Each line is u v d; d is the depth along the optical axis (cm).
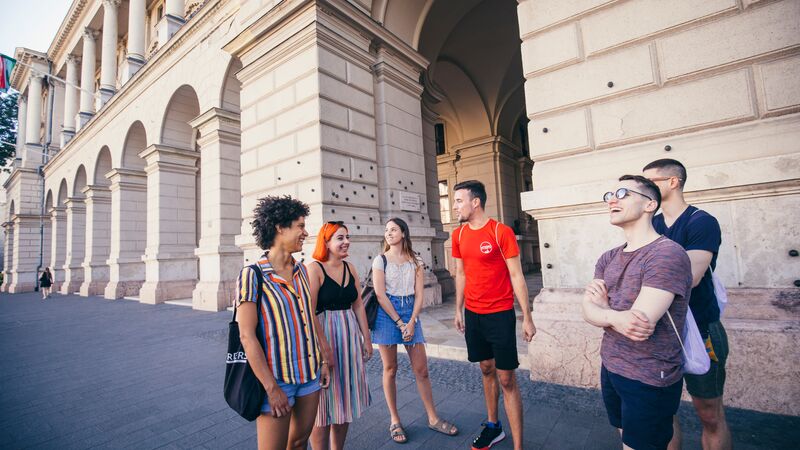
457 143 1866
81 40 2545
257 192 819
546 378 388
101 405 400
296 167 736
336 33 748
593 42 405
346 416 246
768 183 311
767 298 313
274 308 184
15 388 464
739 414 296
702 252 191
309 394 197
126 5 2241
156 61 1368
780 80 322
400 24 913
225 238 1070
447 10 1061
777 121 323
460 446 281
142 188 1714
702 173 338
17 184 2955
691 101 357
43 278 1967
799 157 299
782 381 291
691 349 162
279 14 755
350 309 269
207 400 404
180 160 1391
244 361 174
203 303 1076
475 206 277
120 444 312
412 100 915
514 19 1311
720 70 348
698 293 200
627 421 161
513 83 1647
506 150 1775
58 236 2473
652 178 220
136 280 1677
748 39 335
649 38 379
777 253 313
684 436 270
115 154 1728
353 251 716
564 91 420
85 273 1964
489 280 269
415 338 306
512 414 255
